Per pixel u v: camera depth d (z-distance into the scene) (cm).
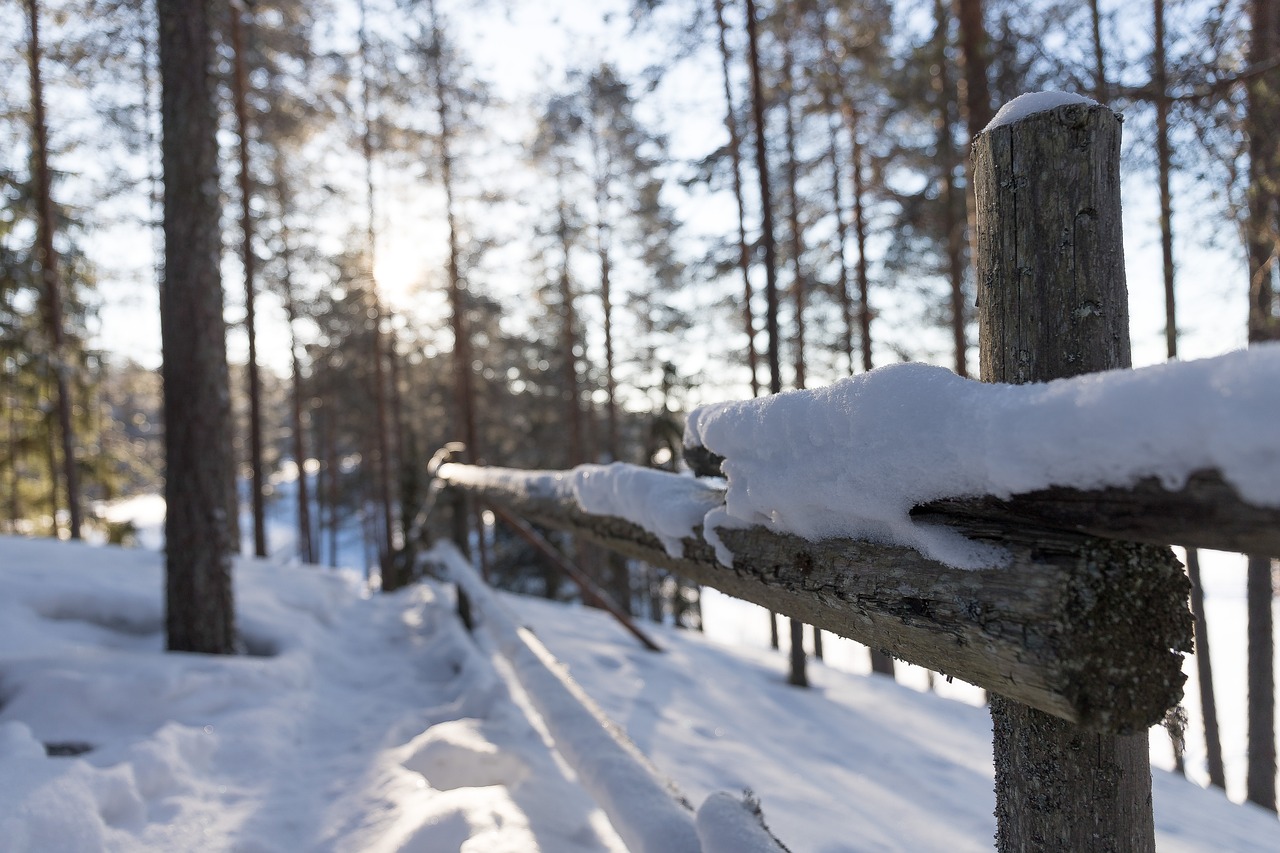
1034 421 76
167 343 453
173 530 444
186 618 440
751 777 338
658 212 1516
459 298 1517
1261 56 477
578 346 1961
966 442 85
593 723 229
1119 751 106
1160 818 414
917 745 475
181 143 450
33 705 328
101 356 1359
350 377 2009
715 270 1105
